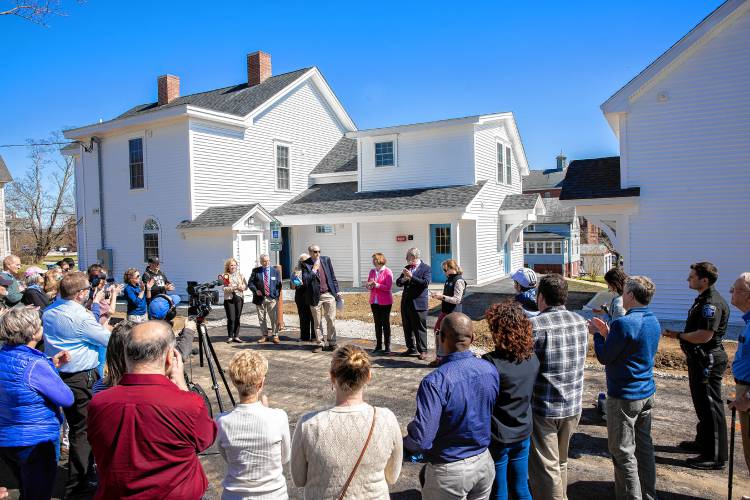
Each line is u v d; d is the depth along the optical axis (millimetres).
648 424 4047
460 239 18891
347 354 2773
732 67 11258
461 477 3041
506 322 3393
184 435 2564
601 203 12398
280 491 3006
